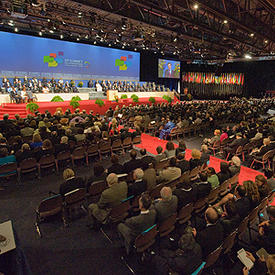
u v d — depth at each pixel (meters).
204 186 4.24
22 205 5.08
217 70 27.48
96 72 24.17
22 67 19.55
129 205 4.09
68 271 3.37
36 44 19.97
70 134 7.87
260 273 2.55
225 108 17.81
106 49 24.48
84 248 3.83
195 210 4.41
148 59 29.16
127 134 8.48
